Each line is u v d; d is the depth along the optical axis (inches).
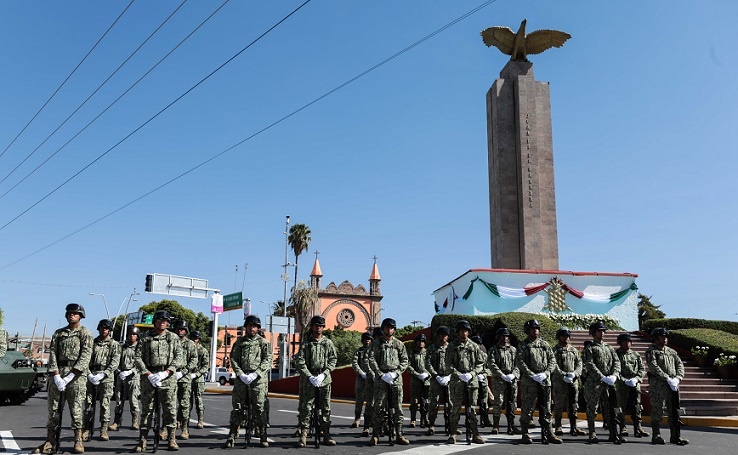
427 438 475.5
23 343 1349.7
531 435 498.3
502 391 522.3
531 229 1291.8
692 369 792.9
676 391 461.4
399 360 445.1
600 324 494.0
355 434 505.7
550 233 1302.9
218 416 669.9
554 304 1103.6
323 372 428.1
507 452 399.2
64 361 389.1
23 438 459.8
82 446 390.6
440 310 1275.8
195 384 550.9
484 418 582.2
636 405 503.2
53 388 383.6
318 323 433.1
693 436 510.0
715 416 660.1
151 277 1668.3
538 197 1310.3
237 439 461.7
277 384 1333.7
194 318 3159.5
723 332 881.5
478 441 444.8
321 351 432.5
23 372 825.5
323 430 428.1
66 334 392.2
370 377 466.9
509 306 1098.7
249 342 423.2
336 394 1156.5
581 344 940.6
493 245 1359.5
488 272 1108.5
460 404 447.2
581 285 1125.7
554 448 425.1
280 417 668.7
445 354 458.6
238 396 416.5
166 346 405.7
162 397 399.9
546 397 455.8
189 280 1734.7
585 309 1112.2
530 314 967.0
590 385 474.6
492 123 1391.5
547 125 1358.3
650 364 472.1
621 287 1133.7
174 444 401.7
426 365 493.0
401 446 425.7
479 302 1095.6
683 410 669.3
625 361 500.7
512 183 1337.4
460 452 395.5
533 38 1395.2
